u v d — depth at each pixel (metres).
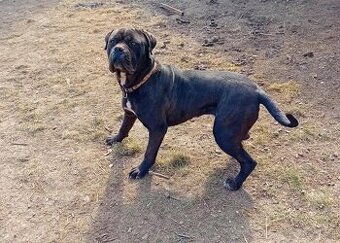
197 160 1.73
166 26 2.77
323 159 1.72
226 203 1.54
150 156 1.63
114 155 1.78
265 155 1.74
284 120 1.42
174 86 1.56
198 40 2.59
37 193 1.62
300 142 1.80
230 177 1.62
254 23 2.74
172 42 2.57
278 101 2.04
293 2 2.95
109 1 3.19
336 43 2.45
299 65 2.29
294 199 1.55
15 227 1.49
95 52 2.50
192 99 1.57
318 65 2.28
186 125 1.93
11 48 2.60
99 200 1.58
